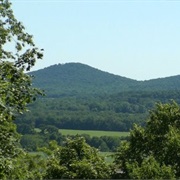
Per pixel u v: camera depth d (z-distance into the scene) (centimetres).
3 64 2305
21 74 2317
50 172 6253
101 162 6800
